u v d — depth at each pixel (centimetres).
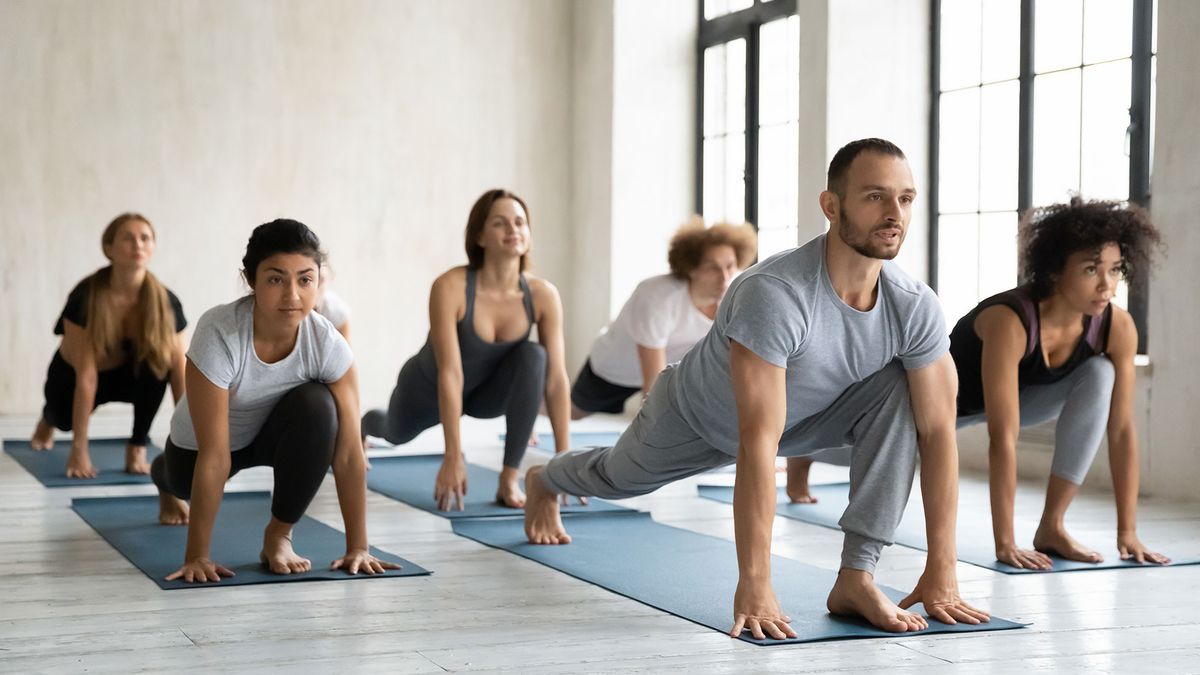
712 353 252
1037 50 534
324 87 801
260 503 412
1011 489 314
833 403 257
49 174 750
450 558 322
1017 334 310
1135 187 484
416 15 820
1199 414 434
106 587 283
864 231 231
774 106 716
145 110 766
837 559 322
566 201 851
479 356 409
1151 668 219
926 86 594
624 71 790
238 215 784
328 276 496
